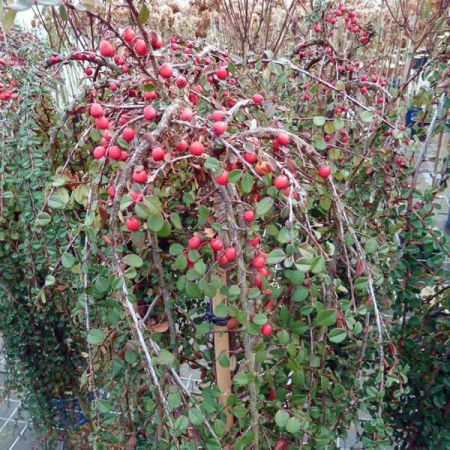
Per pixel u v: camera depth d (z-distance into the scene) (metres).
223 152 0.88
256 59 1.41
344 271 1.40
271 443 1.07
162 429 1.01
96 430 1.08
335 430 1.21
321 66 1.56
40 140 1.47
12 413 2.38
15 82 1.53
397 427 1.60
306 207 0.89
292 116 1.31
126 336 1.14
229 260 0.89
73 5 0.68
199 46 1.46
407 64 2.78
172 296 1.20
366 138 1.47
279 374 1.08
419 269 1.44
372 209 1.59
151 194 0.88
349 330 1.02
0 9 0.63
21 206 1.45
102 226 1.01
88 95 1.29
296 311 1.13
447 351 1.44
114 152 0.85
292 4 2.95
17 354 1.86
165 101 0.88
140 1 0.84
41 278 1.68
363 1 3.56
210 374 1.24
